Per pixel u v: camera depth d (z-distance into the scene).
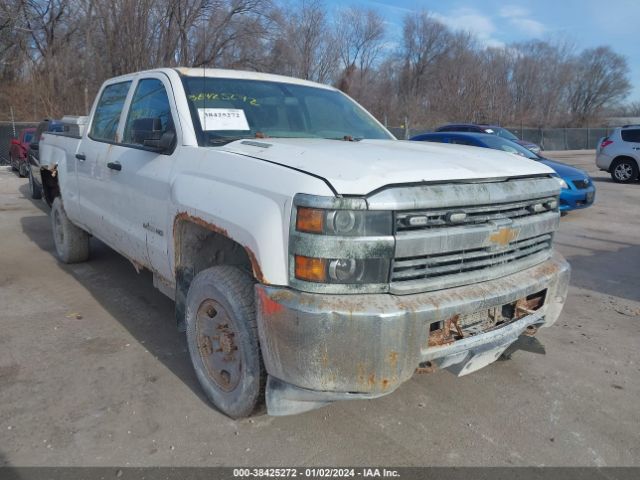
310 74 32.47
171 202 3.36
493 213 2.87
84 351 3.98
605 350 4.26
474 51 45.38
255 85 4.12
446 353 2.66
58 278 5.70
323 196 2.42
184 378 3.61
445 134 11.54
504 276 2.96
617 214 10.72
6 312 4.71
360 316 2.39
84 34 27.25
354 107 4.66
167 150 3.62
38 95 27.75
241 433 3.03
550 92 49.66
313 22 31.73
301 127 4.01
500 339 2.90
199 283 3.12
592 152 34.91
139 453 2.84
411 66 50.28
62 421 3.09
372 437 3.04
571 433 3.14
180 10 24.77
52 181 6.54
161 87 3.98
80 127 5.75
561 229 9.15
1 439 2.91
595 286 5.95
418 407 3.36
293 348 2.47
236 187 2.85
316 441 2.99
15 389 3.42
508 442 3.04
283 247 2.54
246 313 2.84
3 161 20.50
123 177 4.12
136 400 3.33
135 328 4.41
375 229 2.45
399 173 2.59
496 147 10.72
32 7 28.84
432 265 2.64
